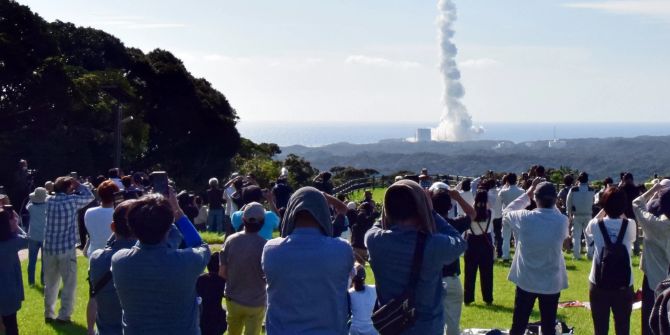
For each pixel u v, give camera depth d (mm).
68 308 11898
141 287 5770
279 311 5625
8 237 9344
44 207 15250
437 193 8531
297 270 5578
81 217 15953
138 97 57688
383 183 43875
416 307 6008
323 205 5789
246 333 8758
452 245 6000
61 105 44562
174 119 60625
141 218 5816
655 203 8844
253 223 8578
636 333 11164
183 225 6473
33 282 15352
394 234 6066
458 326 9602
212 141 63344
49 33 47625
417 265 5961
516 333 9211
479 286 16062
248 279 8547
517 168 183875
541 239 8875
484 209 13484
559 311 12922
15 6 44812
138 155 56938
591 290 9039
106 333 6801
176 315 5887
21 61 43000
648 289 9047
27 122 44938
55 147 44000
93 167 46625
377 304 6219
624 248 8844
